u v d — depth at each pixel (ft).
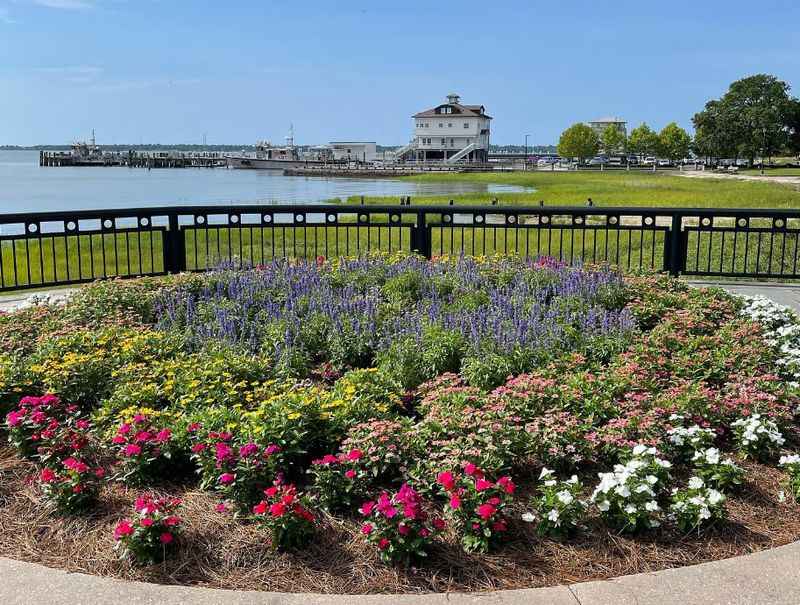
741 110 327.26
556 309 21.84
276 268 26.48
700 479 12.00
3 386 14.85
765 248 48.83
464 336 18.69
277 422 12.47
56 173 365.61
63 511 11.47
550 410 14.03
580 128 394.73
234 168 506.89
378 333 19.48
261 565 10.17
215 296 23.13
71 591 9.43
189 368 16.16
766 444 13.73
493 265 28.53
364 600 9.24
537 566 10.30
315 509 11.35
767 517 11.79
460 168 358.02
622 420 13.56
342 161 464.65
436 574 10.03
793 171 282.97
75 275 42.22
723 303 23.68
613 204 97.71
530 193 138.21
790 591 9.45
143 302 22.95
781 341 20.04
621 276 26.40
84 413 15.33
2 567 9.98
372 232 69.51
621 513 11.07
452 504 10.48
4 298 31.42
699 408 14.55
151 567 10.05
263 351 18.65
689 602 9.21
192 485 12.41
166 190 188.03
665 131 395.55
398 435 12.59
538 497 11.83
